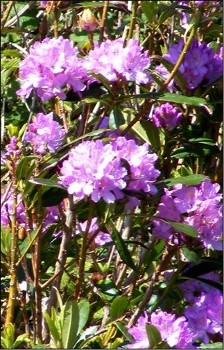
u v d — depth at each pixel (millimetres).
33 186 1662
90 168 1531
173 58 1793
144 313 1736
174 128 1832
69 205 1707
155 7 1894
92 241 1792
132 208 1771
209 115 1870
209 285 1718
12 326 1697
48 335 1746
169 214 1665
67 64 1669
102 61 1647
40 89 1692
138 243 1762
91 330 1695
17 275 1829
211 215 1631
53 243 1899
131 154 1593
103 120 1855
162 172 1846
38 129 1687
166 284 1819
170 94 1685
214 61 1815
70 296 1812
